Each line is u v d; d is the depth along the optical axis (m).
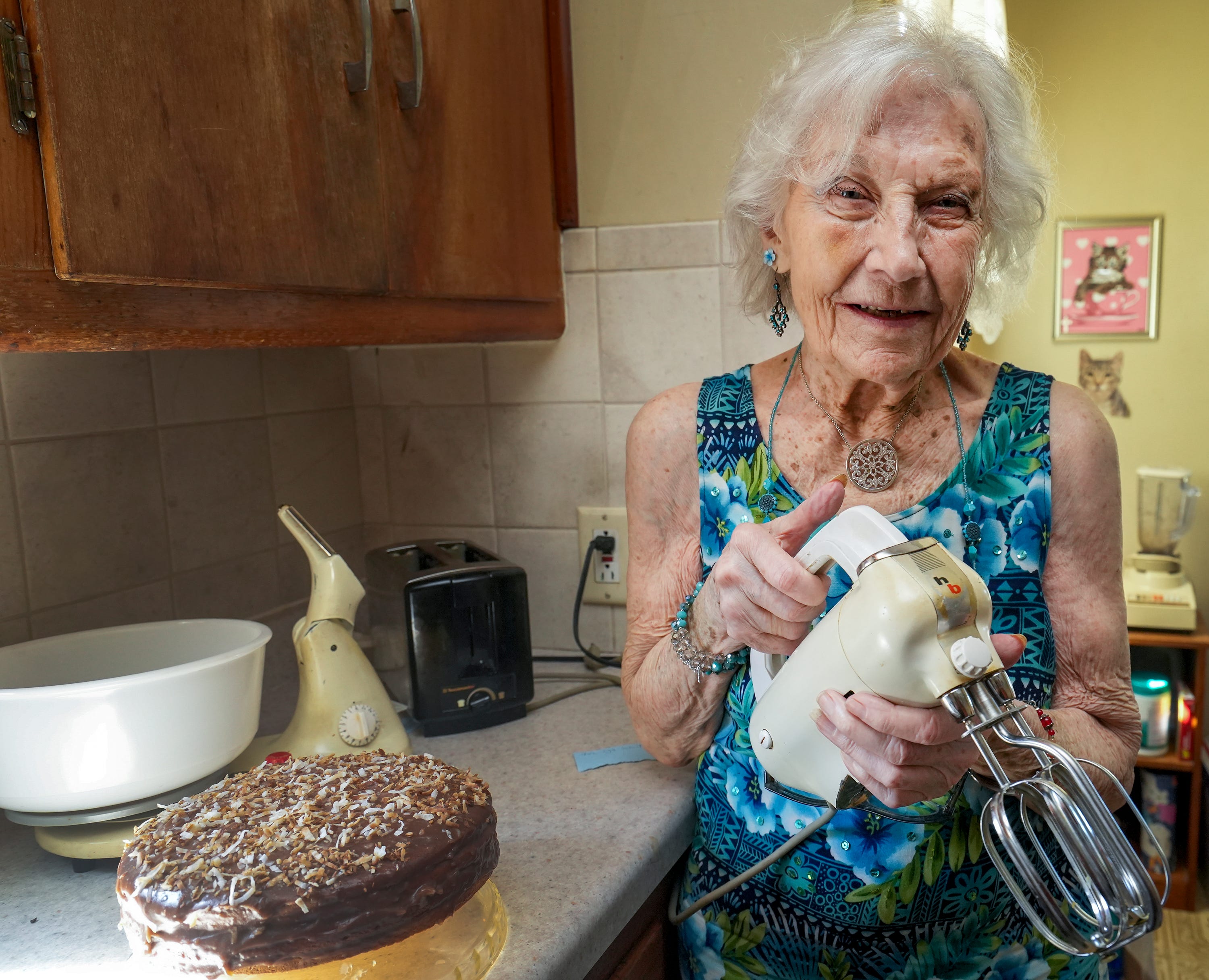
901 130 0.72
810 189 0.75
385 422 1.45
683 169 1.23
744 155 0.85
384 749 0.95
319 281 0.84
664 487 0.91
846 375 0.81
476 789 0.71
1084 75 3.08
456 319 1.08
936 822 0.79
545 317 1.27
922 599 0.59
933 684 0.58
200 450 1.19
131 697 0.72
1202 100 3.00
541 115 1.22
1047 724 0.75
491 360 1.37
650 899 0.90
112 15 0.64
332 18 0.84
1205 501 3.16
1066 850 0.58
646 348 1.29
